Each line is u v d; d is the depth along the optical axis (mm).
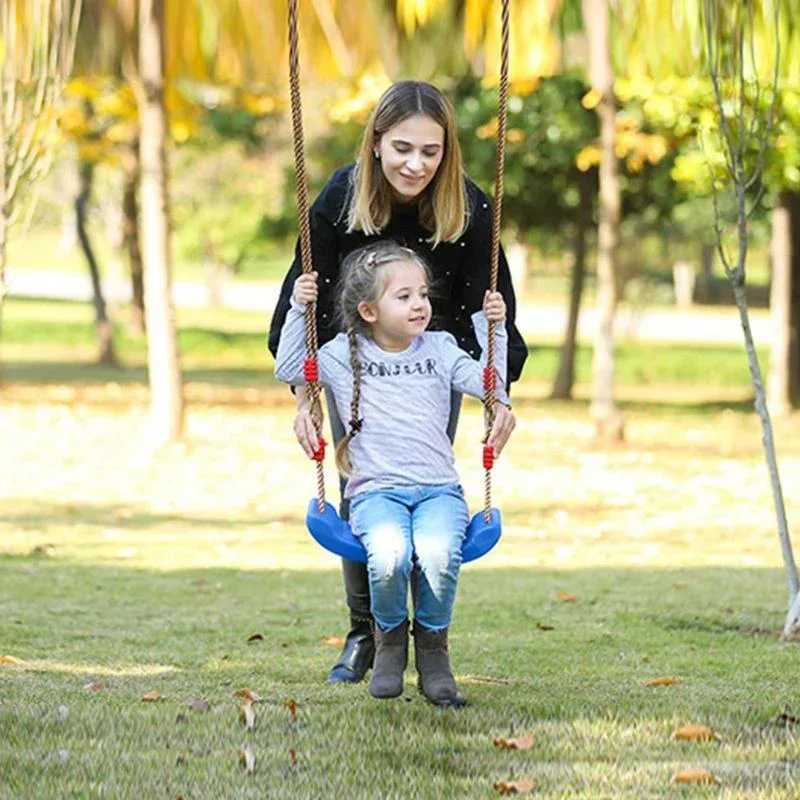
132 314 61219
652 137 32875
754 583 14617
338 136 38312
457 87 35250
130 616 12312
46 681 9164
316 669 9719
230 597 13539
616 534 18875
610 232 28656
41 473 24188
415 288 8016
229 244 68188
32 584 14188
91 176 50750
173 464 25469
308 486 23359
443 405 8219
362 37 30828
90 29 31484
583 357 57531
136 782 6945
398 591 7945
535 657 10266
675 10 23625
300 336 8359
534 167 37188
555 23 30969
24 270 105125
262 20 29281
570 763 7355
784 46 21812
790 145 27453
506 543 17984
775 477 11547
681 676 9641
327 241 8602
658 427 34125
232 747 7562
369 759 7363
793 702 8766
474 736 7789
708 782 7016
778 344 37344
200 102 38312
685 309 91875
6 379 43750
